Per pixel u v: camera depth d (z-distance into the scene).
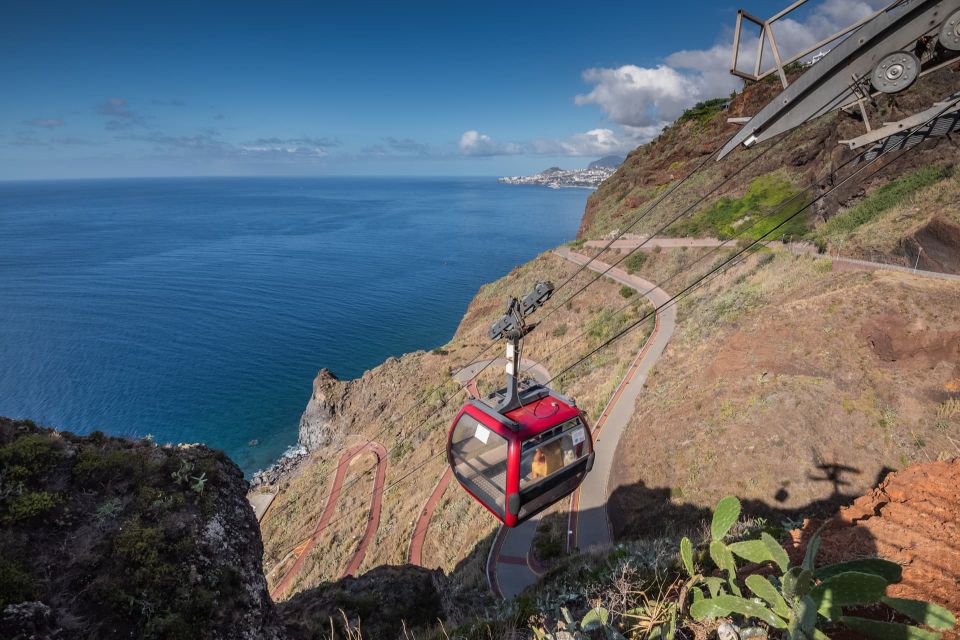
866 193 44.25
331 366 100.12
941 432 19.27
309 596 15.92
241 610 9.65
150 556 8.73
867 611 5.16
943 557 6.04
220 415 81.88
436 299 143.50
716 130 85.81
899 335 22.48
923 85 36.88
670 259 65.88
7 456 8.80
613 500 27.80
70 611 7.70
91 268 178.12
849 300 25.67
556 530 27.50
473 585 24.56
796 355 25.27
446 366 69.06
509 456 8.40
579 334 61.16
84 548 8.51
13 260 191.00
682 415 27.66
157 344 108.56
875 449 20.02
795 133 69.12
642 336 48.59
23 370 94.31
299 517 52.88
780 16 5.47
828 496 19.44
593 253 81.31
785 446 21.70
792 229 53.00
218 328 119.00
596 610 5.73
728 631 5.22
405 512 41.53
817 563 7.11
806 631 3.98
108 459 9.91
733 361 28.08
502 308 81.19
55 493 8.79
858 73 5.12
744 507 20.86
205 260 194.25
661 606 5.85
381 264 187.88
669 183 89.56
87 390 87.88
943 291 23.45
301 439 74.31
